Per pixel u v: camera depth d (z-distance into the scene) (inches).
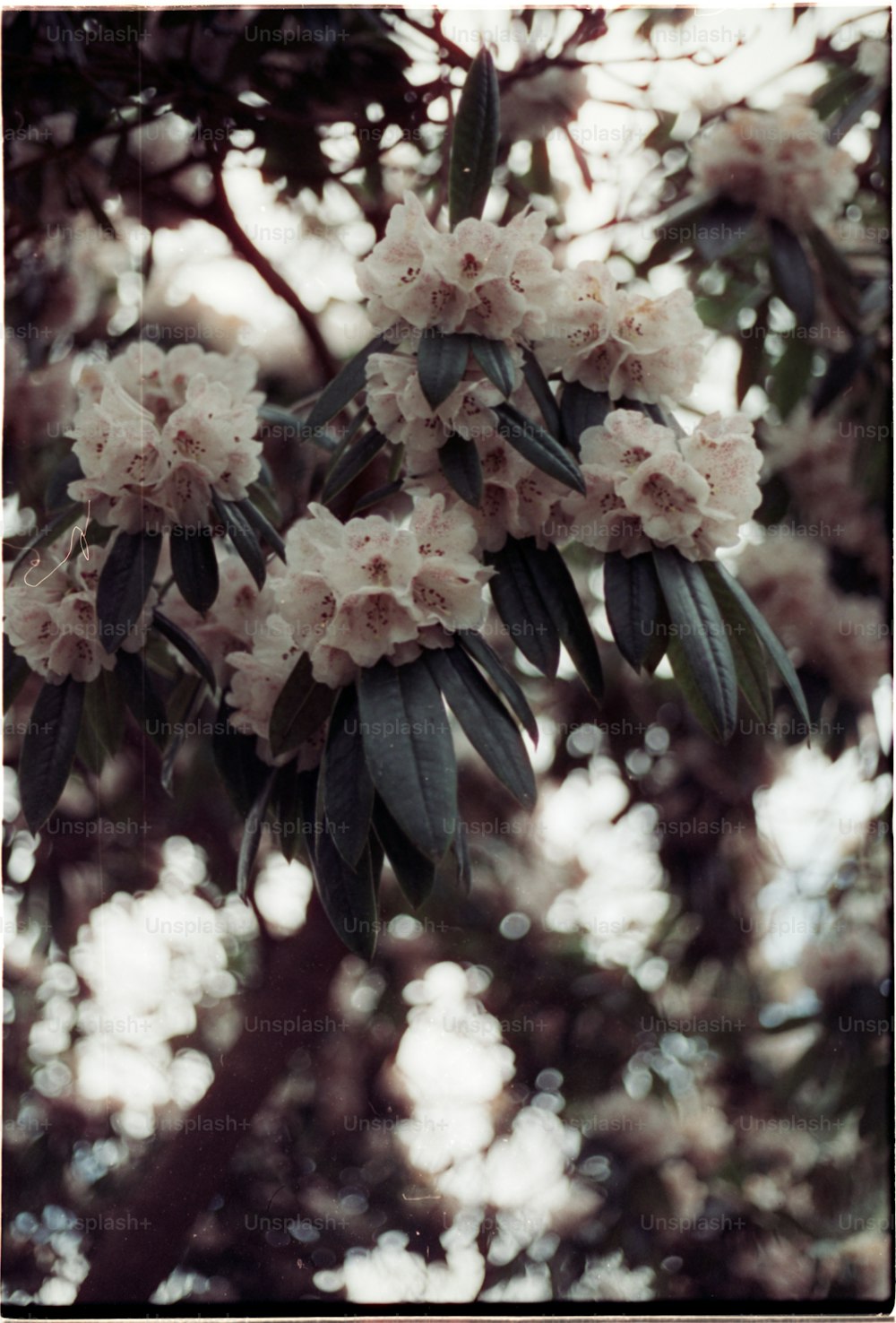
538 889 67.7
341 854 40.8
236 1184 61.7
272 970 64.0
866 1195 64.4
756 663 46.5
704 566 46.2
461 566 42.1
